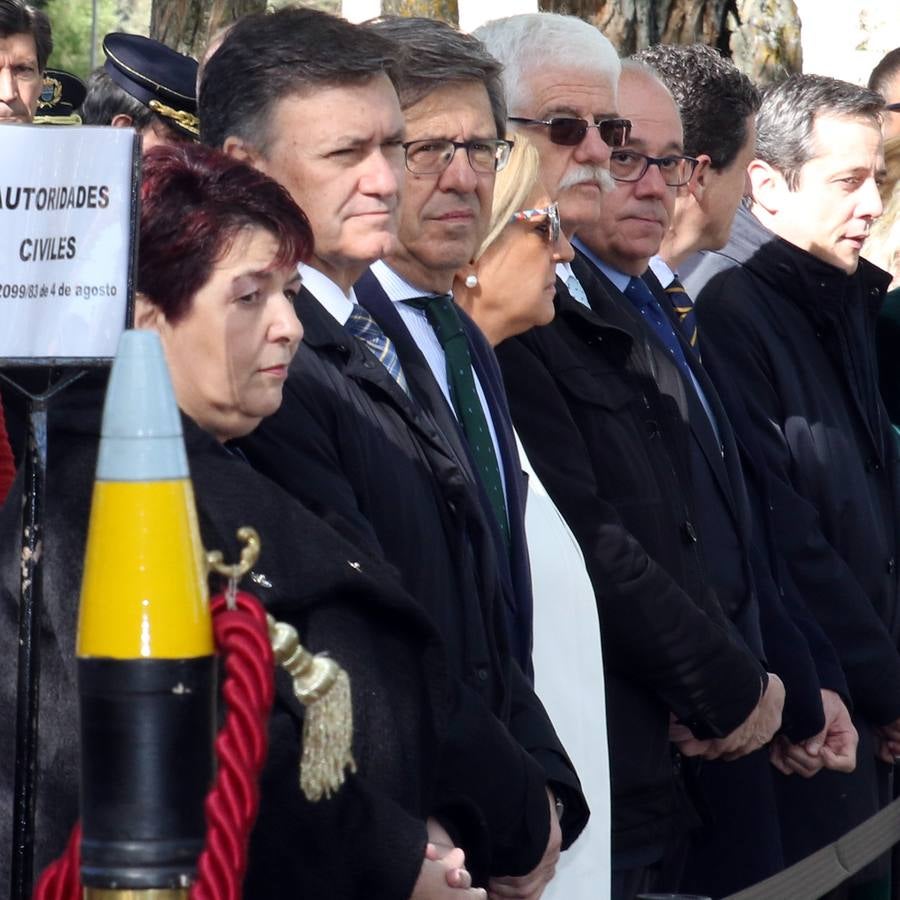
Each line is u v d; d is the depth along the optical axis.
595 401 10.50
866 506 13.58
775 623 12.11
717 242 13.78
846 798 12.87
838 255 14.01
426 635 6.87
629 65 12.16
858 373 14.02
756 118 14.09
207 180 6.75
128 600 4.67
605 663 10.20
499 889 7.95
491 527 8.77
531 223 9.87
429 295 9.38
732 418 12.82
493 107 9.69
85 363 5.82
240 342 6.74
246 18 8.59
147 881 4.68
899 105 18.41
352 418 7.90
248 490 6.45
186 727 4.72
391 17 9.48
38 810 5.95
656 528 10.55
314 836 6.29
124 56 11.93
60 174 5.85
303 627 6.50
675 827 10.73
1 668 6.03
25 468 5.82
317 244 8.41
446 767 7.28
